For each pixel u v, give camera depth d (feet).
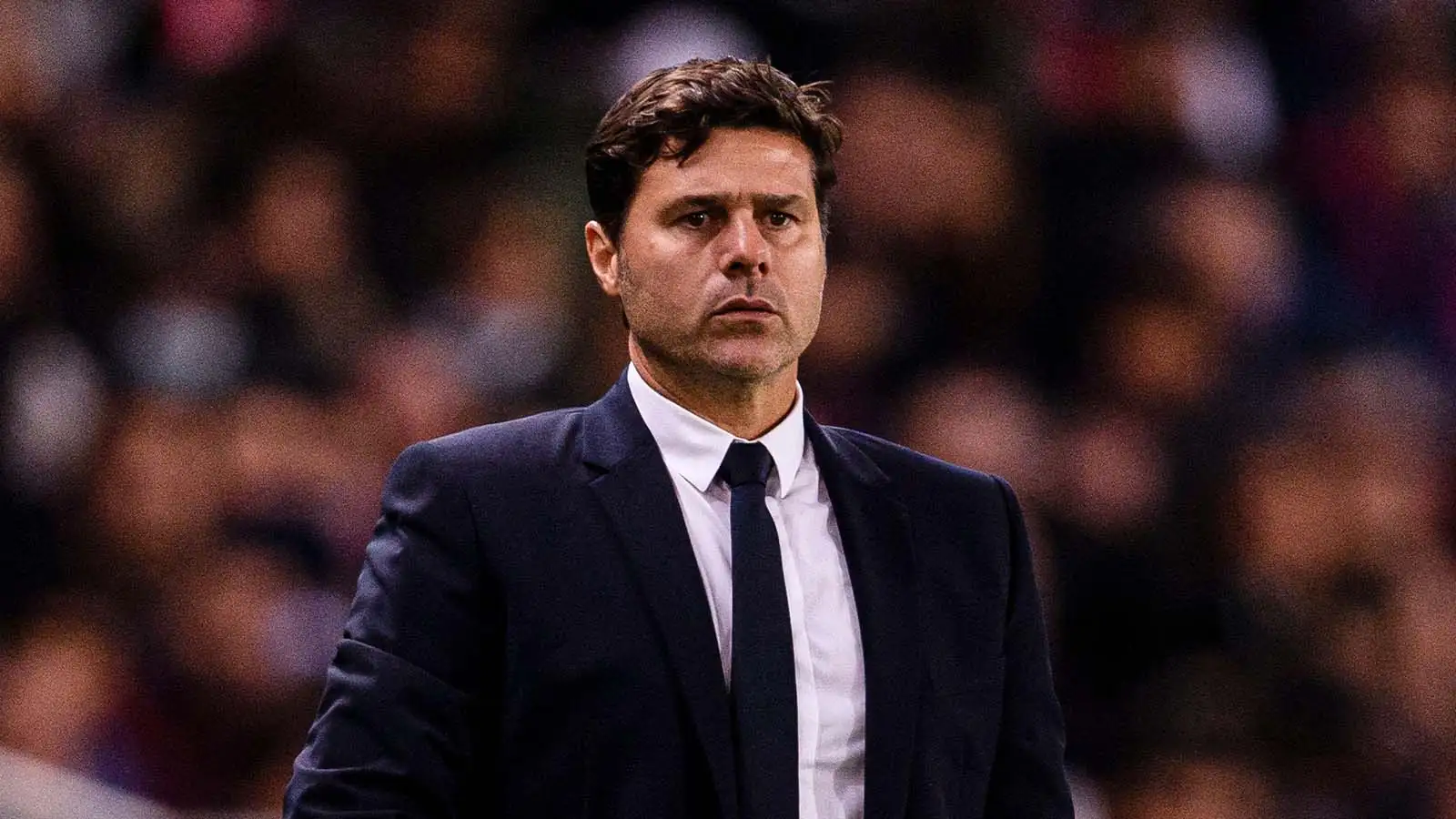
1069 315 61.46
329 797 20.48
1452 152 72.43
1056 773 22.90
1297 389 61.93
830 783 21.18
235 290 53.88
